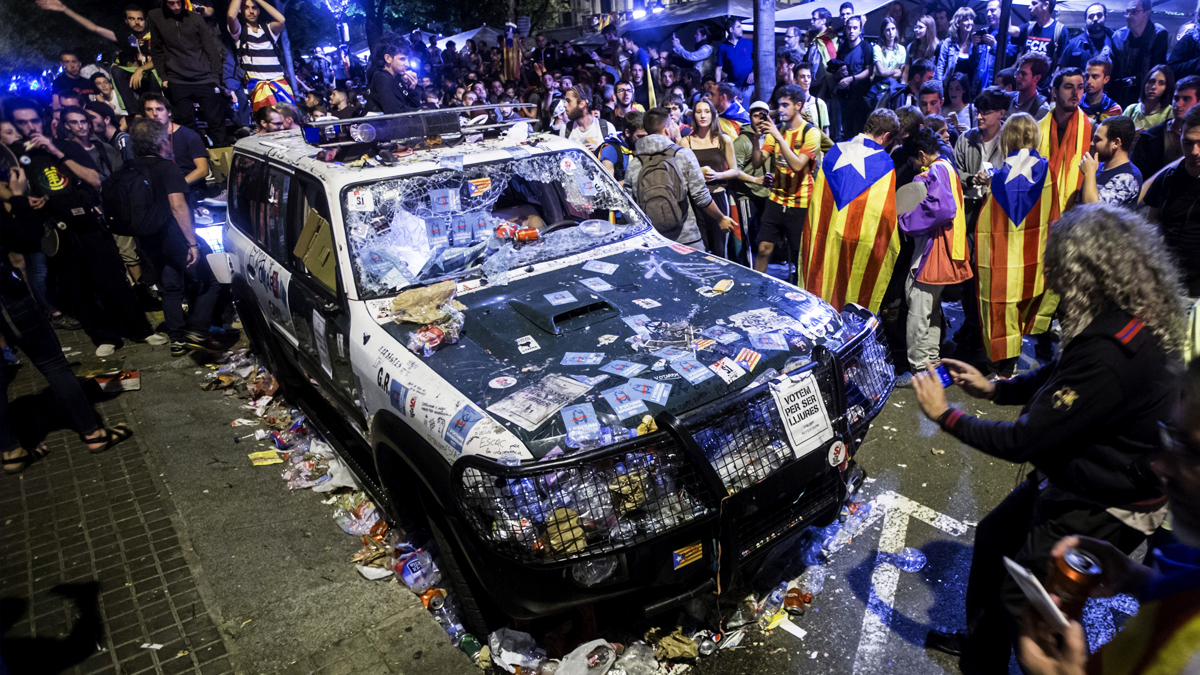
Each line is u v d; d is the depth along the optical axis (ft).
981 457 13.80
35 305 14.44
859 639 9.80
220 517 13.21
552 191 14.25
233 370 19.08
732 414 8.91
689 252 13.14
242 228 16.69
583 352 9.78
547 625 9.99
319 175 12.59
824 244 16.97
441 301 10.85
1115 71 28.66
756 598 10.52
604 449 8.21
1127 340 6.58
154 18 26.27
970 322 18.40
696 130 20.88
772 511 9.45
